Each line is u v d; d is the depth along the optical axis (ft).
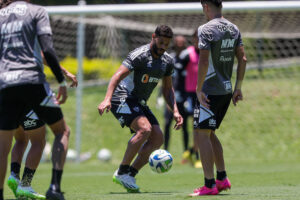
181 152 140.67
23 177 58.90
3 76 48.32
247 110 166.91
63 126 51.98
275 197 56.34
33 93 48.60
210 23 59.36
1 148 49.57
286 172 100.37
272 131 155.12
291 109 164.76
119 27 170.50
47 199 49.75
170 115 117.39
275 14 157.89
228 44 59.88
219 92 60.29
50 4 223.71
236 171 103.35
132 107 68.54
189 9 122.01
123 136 158.51
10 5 50.39
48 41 47.57
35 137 59.36
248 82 169.78
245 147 146.30
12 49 48.78
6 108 49.21
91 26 166.40
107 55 168.66
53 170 50.34
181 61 113.50
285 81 169.17
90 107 177.99
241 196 57.72
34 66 48.73
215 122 60.08
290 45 164.66
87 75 171.01
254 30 159.84
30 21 48.85
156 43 66.44
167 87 71.41
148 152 69.05
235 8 121.49
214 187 59.72
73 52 165.89
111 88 64.85
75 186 80.84
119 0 237.04
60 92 49.62
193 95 114.21
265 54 165.89
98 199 58.08
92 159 138.82
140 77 68.28
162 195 61.87
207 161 59.67
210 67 59.98
